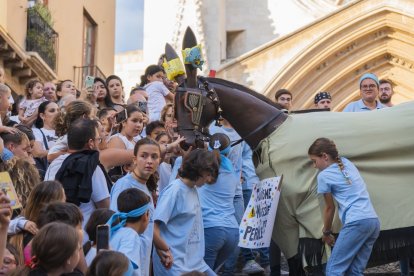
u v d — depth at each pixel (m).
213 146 8.68
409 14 22.00
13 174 7.25
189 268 7.57
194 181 7.63
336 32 22.38
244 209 9.77
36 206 6.51
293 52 22.31
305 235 8.10
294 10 24.59
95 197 7.44
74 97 11.35
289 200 8.13
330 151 7.82
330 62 22.80
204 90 8.48
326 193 7.81
